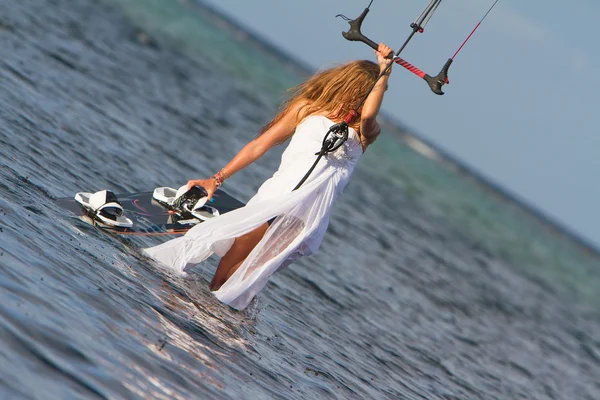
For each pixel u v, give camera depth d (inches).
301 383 594.9
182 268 706.8
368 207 2532.0
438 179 7322.8
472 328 1371.8
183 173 1390.3
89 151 1154.7
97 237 701.9
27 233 601.3
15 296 459.5
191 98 2891.2
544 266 4033.0
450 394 829.2
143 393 416.2
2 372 362.6
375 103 689.0
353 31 709.3
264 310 813.9
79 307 497.4
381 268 1531.7
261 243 687.1
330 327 894.4
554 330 1822.1
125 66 2701.8
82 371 406.6
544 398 1040.2
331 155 697.0
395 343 979.3
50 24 2598.4
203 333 590.2
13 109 1168.8
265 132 735.1
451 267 2085.4
